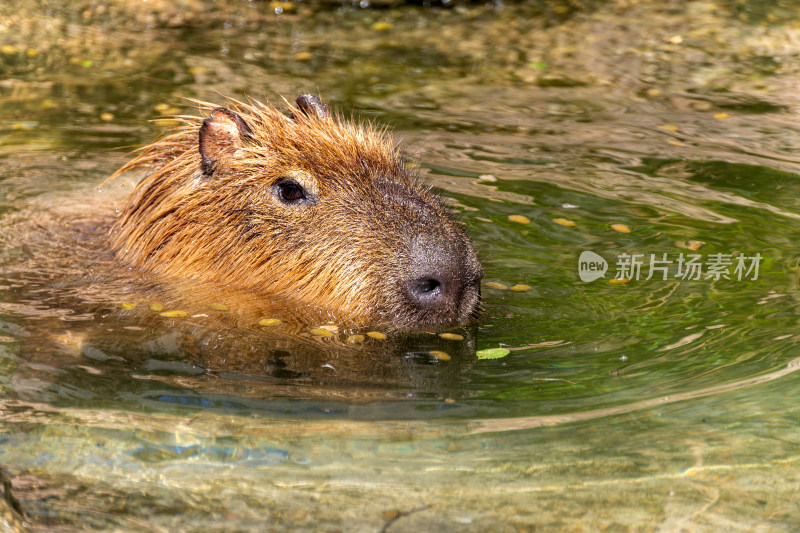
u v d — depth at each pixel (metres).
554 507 4.60
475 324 7.06
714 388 5.94
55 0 18.70
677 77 15.40
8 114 12.79
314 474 4.89
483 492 4.73
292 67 15.82
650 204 9.68
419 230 7.07
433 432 5.39
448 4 19.86
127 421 5.44
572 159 11.18
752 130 12.45
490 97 14.25
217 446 5.17
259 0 19.56
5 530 4.32
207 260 7.65
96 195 9.65
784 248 8.52
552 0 20.30
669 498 4.69
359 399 5.85
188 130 8.30
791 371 6.13
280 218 7.40
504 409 5.70
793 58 16.45
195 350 6.50
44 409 5.57
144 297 7.32
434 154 11.30
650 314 7.23
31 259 7.96
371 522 4.45
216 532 4.36
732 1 20.06
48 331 6.68
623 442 5.26
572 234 8.90
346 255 7.11
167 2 18.98
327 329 6.91
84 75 14.88
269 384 6.04
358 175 7.47
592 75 15.54
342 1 19.73
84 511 4.50
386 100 14.02
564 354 6.55
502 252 8.46
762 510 4.59
